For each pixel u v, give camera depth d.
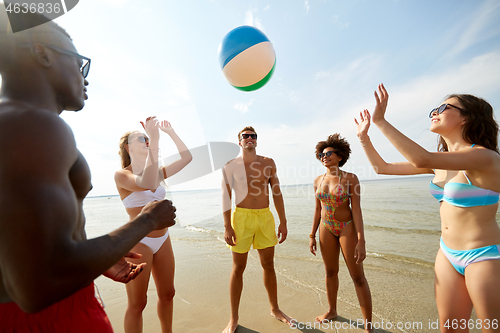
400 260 4.68
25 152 0.59
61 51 0.84
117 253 0.70
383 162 2.51
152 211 0.90
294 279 4.01
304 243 6.09
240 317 3.04
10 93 0.74
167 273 2.31
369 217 8.92
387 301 3.24
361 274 2.68
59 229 0.59
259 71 2.52
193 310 3.23
